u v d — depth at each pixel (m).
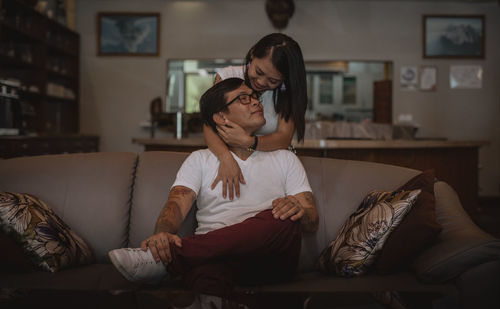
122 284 1.20
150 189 1.59
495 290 1.02
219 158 1.36
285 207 1.21
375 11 5.90
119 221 1.57
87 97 5.87
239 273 1.13
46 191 1.55
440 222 1.29
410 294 0.89
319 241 1.53
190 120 3.58
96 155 1.69
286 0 5.65
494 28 5.90
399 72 5.90
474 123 5.91
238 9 5.86
